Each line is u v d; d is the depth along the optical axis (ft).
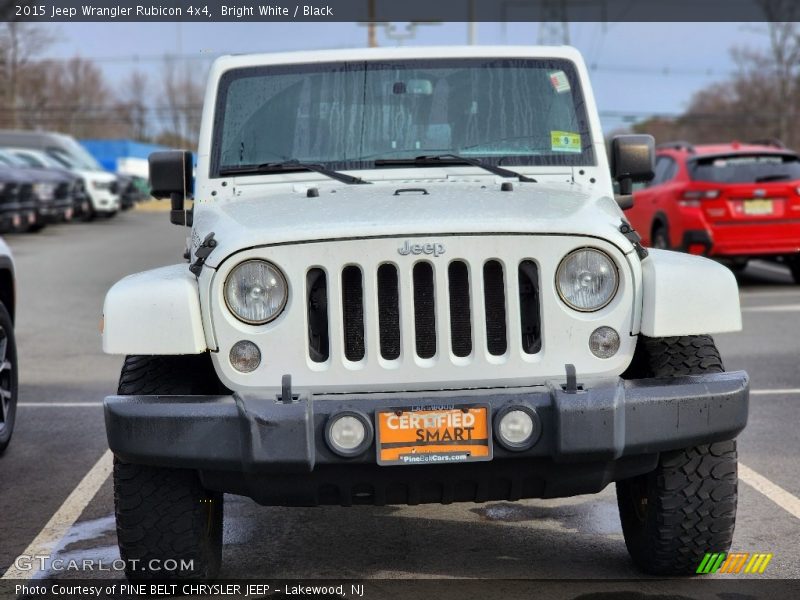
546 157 17.20
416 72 17.72
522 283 13.64
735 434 13.71
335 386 13.34
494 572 15.46
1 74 242.17
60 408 26.94
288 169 17.03
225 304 13.42
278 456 12.92
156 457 13.20
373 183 16.76
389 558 16.20
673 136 362.94
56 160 106.73
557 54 17.93
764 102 274.57
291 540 17.15
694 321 13.56
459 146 17.29
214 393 14.82
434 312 13.41
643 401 13.24
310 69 17.81
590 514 18.15
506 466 13.33
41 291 50.55
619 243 13.53
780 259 49.34
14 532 17.61
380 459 12.99
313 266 13.33
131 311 13.47
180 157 17.76
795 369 30.22
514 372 13.43
